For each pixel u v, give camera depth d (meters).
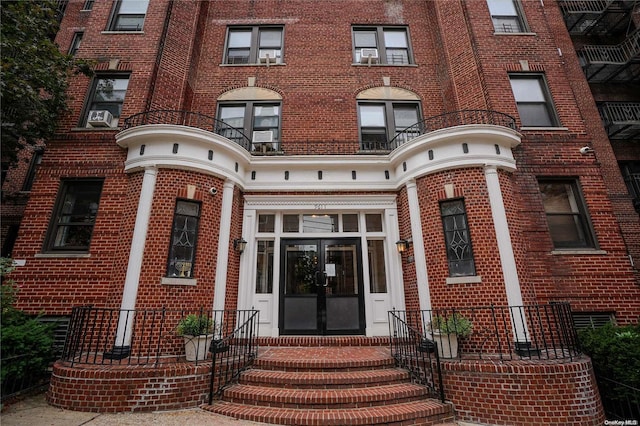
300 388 4.94
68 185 7.63
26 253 6.95
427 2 11.51
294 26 11.11
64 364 5.06
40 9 7.21
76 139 7.75
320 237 8.38
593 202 7.50
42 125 7.40
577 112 8.27
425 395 4.92
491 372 4.70
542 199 7.68
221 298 6.82
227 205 7.43
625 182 11.17
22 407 4.71
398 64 10.50
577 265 7.00
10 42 6.35
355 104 9.84
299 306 7.93
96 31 9.10
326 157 8.36
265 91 9.99
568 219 7.57
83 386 4.66
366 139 9.55
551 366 4.62
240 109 9.90
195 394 4.86
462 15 9.61
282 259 8.23
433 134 7.16
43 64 7.04
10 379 4.98
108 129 7.81
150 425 4.13
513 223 6.78
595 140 10.64
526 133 7.97
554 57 8.92
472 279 6.34
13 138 7.37
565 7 12.27
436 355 4.92
